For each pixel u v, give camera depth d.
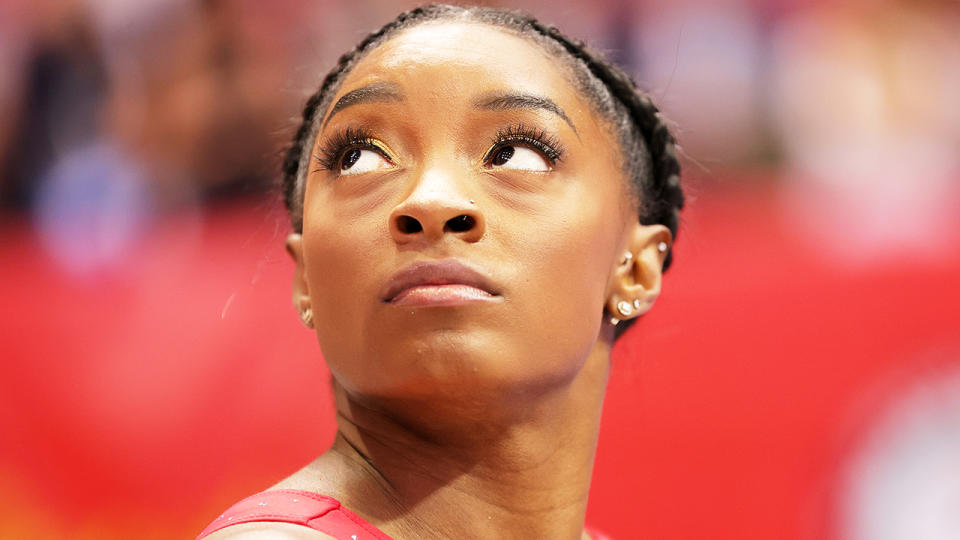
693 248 8.62
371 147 4.40
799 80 12.18
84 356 9.32
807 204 10.91
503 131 4.38
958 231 10.07
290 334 9.20
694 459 8.75
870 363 8.99
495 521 4.46
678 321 9.00
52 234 11.71
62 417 9.09
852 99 12.22
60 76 12.45
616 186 4.82
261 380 9.09
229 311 9.44
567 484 4.66
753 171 11.96
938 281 9.28
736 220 10.45
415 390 4.12
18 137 12.38
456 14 5.21
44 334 9.41
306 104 5.46
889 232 10.24
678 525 8.66
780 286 9.24
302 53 11.80
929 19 12.54
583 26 11.69
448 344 4.02
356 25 11.81
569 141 4.50
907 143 12.25
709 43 12.06
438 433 4.38
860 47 12.36
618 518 8.66
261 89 11.81
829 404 8.87
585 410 4.75
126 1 12.34
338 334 4.30
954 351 8.99
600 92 4.95
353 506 4.27
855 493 8.69
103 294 9.96
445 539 4.39
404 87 4.39
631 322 5.50
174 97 12.11
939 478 8.72
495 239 4.18
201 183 11.81
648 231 5.09
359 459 4.53
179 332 9.42
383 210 4.24
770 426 8.80
